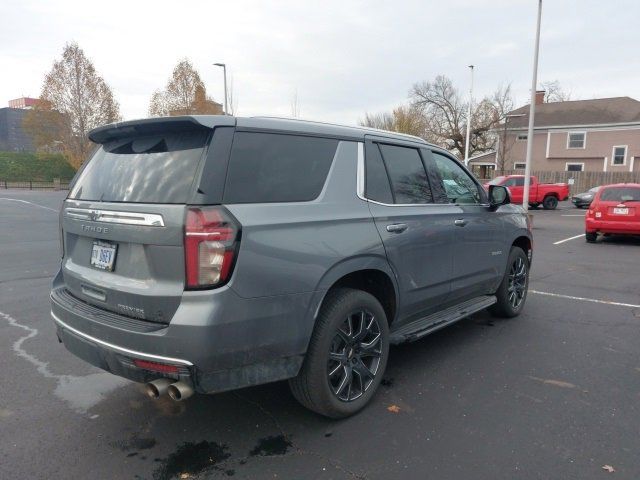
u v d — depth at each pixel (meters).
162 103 39.31
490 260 4.90
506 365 4.20
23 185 48.53
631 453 2.86
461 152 49.47
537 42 17.73
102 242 2.97
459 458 2.81
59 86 45.06
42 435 3.07
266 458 2.83
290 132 3.04
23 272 8.20
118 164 3.05
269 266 2.68
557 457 2.82
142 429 3.15
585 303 6.29
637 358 4.37
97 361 2.86
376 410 3.40
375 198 3.51
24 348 4.59
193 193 2.52
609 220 12.23
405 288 3.71
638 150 37.66
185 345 2.46
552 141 41.81
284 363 2.84
